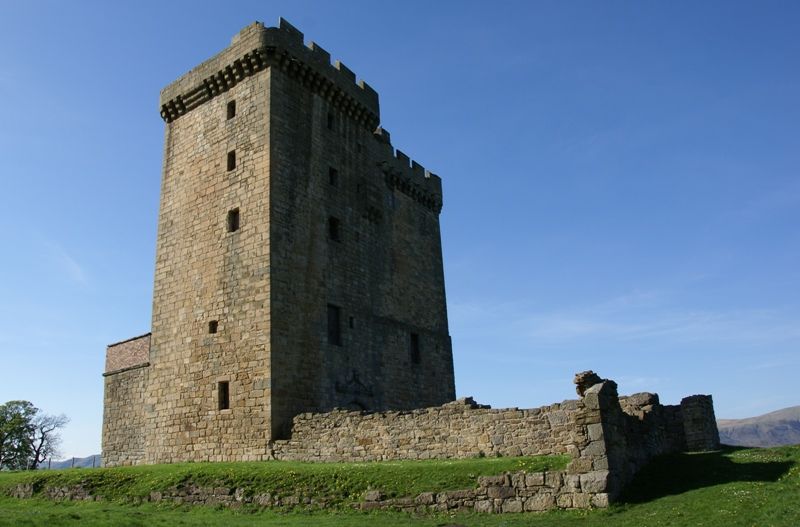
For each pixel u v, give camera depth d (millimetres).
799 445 24469
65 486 29828
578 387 23141
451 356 51500
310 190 39406
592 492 19469
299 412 34312
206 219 38938
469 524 18844
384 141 48844
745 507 17172
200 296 37625
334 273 39844
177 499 26062
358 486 23469
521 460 22812
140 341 43125
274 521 20969
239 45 39969
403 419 28625
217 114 40688
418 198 52500
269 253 35156
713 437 31406
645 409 27406
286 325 35000
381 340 43062
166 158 43031
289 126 39000
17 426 76312
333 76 43094
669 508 18266
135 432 41469
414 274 49312
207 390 35531
